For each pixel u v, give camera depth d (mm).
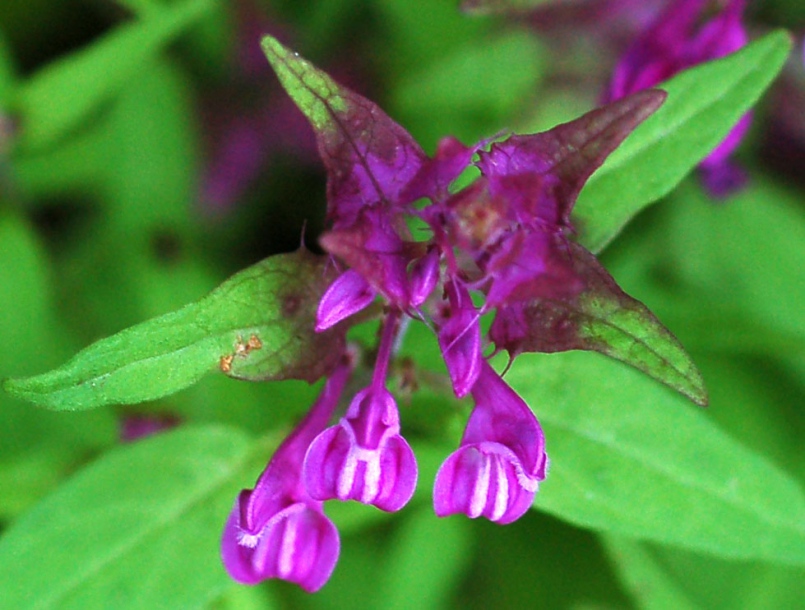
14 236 228
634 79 210
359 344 184
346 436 170
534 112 237
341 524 202
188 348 172
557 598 233
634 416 192
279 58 168
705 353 238
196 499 198
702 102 187
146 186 238
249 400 219
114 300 235
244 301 174
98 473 197
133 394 171
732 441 191
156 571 193
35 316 227
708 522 189
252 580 177
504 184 167
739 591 229
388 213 172
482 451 171
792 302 238
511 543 236
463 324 170
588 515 189
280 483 175
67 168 237
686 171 187
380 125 171
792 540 188
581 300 172
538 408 192
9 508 214
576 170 170
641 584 216
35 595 191
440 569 227
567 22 234
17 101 220
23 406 223
